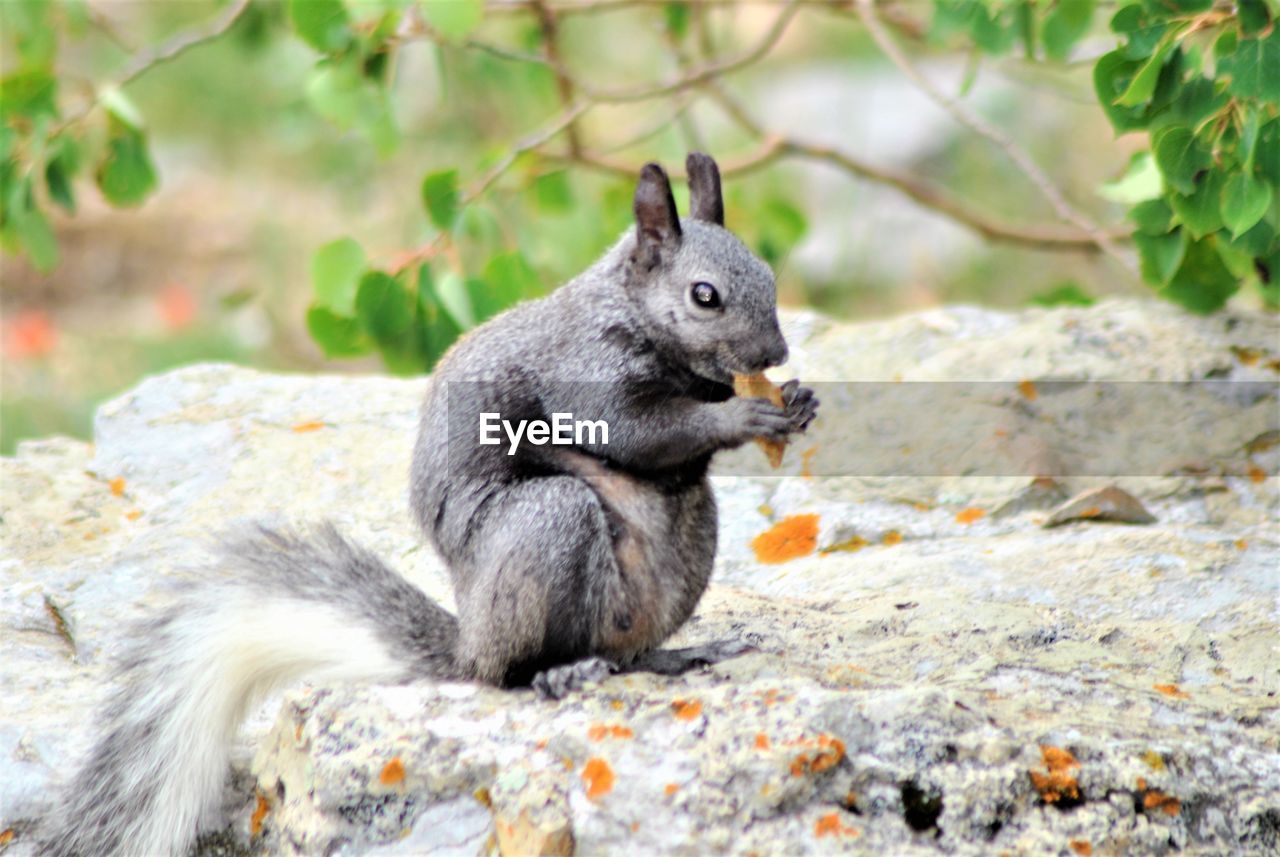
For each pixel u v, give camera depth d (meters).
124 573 10.16
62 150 14.22
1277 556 9.97
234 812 8.12
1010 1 12.47
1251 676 8.60
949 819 7.11
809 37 24.59
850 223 21.00
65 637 9.73
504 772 7.25
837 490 11.34
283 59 16.81
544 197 16.09
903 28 16.22
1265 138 10.30
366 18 12.91
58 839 8.09
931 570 10.04
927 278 20.50
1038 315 12.91
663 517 8.41
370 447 11.64
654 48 22.08
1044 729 7.49
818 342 12.76
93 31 24.28
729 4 16.16
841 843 6.93
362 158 21.22
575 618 7.93
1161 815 7.30
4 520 10.99
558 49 17.11
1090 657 8.64
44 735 8.52
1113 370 12.02
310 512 10.88
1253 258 11.86
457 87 20.52
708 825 6.96
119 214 22.69
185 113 24.50
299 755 7.68
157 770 8.12
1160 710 7.97
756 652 8.48
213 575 8.56
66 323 20.53
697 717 7.35
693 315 8.34
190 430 11.96
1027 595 9.72
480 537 8.09
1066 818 7.20
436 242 13.43
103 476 11.59
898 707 7.36
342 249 13.17
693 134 16.70
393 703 7.72
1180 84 10.47
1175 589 9.65
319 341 13.55
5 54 21.14
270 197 23.16
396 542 10.55
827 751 7.08
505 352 8.47
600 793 7.06
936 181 21.58
